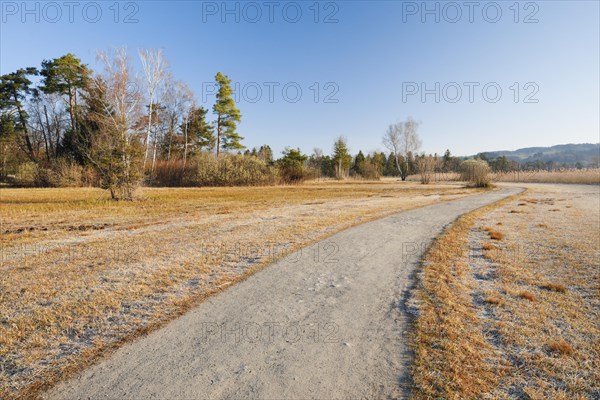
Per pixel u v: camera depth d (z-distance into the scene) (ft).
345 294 15.48
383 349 10.74
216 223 33.53
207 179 110.11
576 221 34.06
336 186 114.42
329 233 28.45
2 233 28.91
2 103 122.52
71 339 11.49
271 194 74.13
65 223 33.99
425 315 13.12
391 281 17.12
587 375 9.27
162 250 22.86
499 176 164.96
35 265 19.58
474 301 14.51
